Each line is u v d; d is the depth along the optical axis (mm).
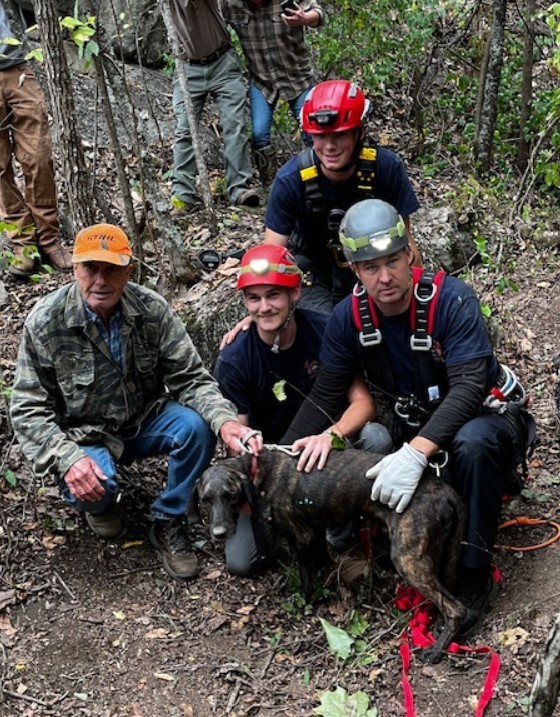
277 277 3627
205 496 3414
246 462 3541
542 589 3650
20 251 5805
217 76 6508
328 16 7637
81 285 3631
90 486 3680
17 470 4430
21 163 5684
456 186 7363
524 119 7816
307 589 3717
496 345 5531
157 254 5418
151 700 3369
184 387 3957
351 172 4094
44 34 4711
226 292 5141
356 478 3457
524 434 3742
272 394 3980
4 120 5613
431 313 3436
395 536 3389
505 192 7594
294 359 3896
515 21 8945
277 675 3463
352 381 3760
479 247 5953
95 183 5441
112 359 3807
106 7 7922
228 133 6621
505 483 3924
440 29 8836
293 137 7445
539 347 5648
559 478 4422
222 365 3949
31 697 3367
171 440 3908
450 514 3387
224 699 3365
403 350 3533
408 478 3350
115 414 3887
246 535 3854
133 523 4246
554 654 2504
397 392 3666
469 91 8570
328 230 4254
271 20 6484
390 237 3281
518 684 3244
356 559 3768
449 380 3475
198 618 3748
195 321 5062
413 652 3461
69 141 4953
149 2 8055
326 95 3941
